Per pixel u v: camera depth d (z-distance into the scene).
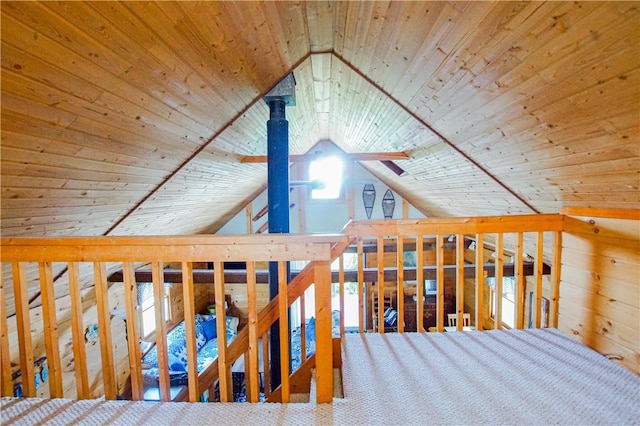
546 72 1.39
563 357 2.05
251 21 1.65
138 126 1.87
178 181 3.04
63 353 3.72
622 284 1.98
